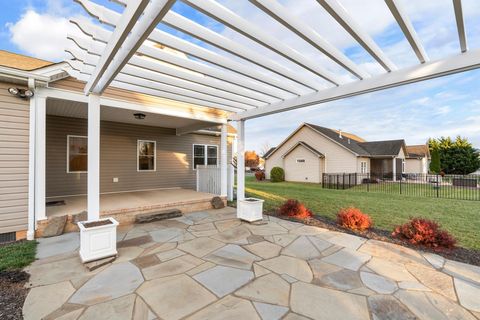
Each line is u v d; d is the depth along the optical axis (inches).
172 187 350.9
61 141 256.1
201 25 97.0
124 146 304.0
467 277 106.8
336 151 665.0
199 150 384.2
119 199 247.3
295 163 727.7
